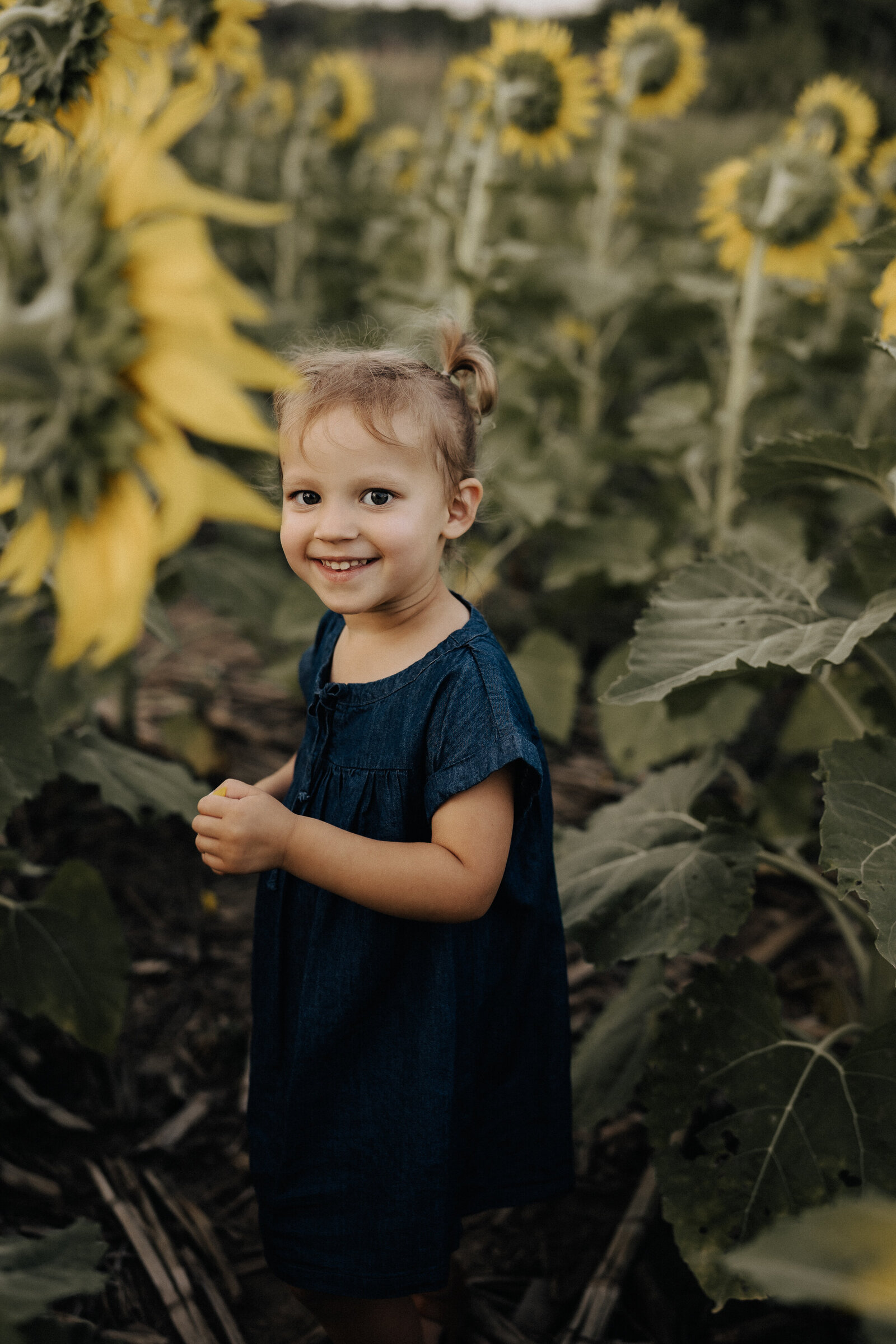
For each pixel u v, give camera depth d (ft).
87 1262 3.55
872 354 13.17
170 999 7.62
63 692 8.05
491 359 4.83
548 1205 6.20
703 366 14.87
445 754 4.18
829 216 9.77
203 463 2.20
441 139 14.84
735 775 10.26
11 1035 6.99
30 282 2.25
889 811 4.63
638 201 16.74
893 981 5.63
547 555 15.03
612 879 5.67
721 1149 4.99
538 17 10.84
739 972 5.38
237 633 13.07
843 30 46.52
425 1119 4.29
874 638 5.76
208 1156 6.41
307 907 4.51
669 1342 5.29
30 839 9.07
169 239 2.14
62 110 4.13
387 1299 4.59
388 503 4.13
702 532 10.25
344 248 18.30
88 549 2.31
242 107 17.75
